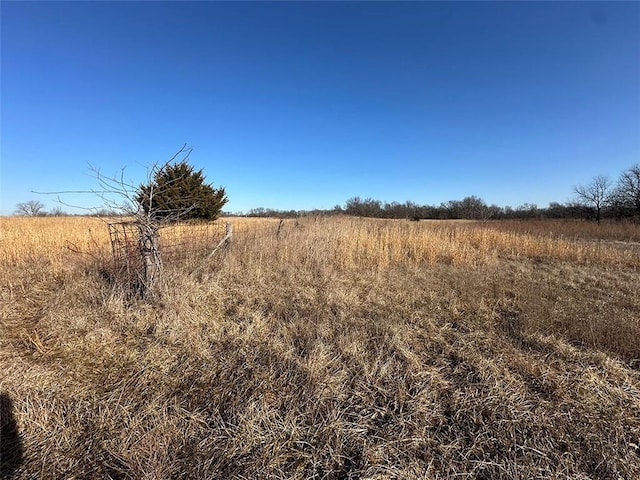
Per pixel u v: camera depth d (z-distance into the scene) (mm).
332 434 2592
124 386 3125
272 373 3381
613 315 5012
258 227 13555
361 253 9258
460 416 2848
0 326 4348
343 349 3834
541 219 37781
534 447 2508
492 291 6414
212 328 4352
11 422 2623
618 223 28969
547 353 3922
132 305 4906
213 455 2379
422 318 4992
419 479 2229
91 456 2367
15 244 8922
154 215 5336
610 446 2521
